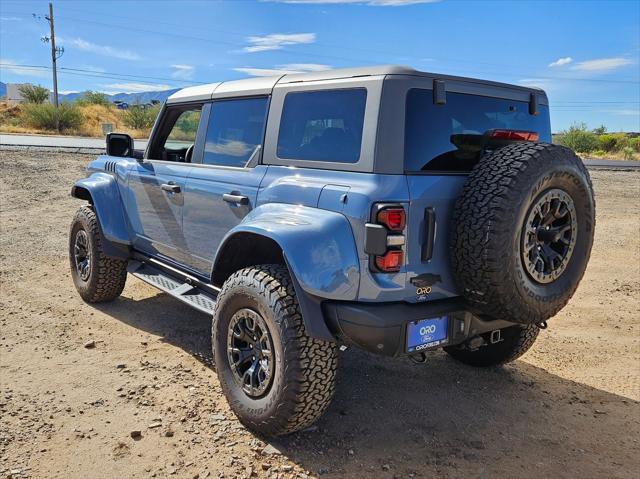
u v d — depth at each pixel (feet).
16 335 15.80
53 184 45.03
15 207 36.32
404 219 9.37
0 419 11.30
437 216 9.84
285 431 10.61
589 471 10.28
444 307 10.16
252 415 10.84
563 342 17.10
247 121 12.82
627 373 14.87
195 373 13.75
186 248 14.61
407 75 9.91
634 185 66.49
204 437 10.91
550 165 9.59
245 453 10.44
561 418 12.31
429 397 13.11
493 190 9.35
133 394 12.55
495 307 9.77
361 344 9.73
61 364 14.02
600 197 54.60
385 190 9.42
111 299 18.78
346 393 13.14
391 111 9.70
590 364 15.47
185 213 14.34
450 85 10.56
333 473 9.96
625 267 26.66
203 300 13.70
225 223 12.87
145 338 15.92
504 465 10.41
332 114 10.61
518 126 12.07
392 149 9.62
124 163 17.26
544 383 14.16
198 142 14.38
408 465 10.31
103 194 17.46
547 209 9.89
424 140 10.07
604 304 20.94
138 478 9.62
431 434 11.44
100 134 133.49
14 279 21.24
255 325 10.89
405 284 9.64
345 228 9.64
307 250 9.80
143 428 11.16
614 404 13.05
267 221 10.72
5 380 13.05
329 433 11.28
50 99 180.96
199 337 16.12
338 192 9.89
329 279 9.60
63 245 27.02
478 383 14.01
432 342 10.07
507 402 13.01
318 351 10.18
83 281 18.66
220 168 13.20
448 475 10.04
